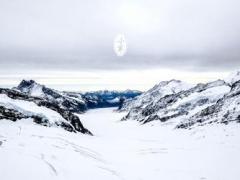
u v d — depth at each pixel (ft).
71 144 267.59
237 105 406.00
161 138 403.54
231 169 209.77
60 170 165.48
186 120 469.98
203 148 289.53
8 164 150.82
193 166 224.74
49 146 227.40
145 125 592.60
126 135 485.56
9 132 258.98
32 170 151.33
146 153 283.59
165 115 594.24
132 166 225.76
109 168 205.16
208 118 422.82
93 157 233.76
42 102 406.62
